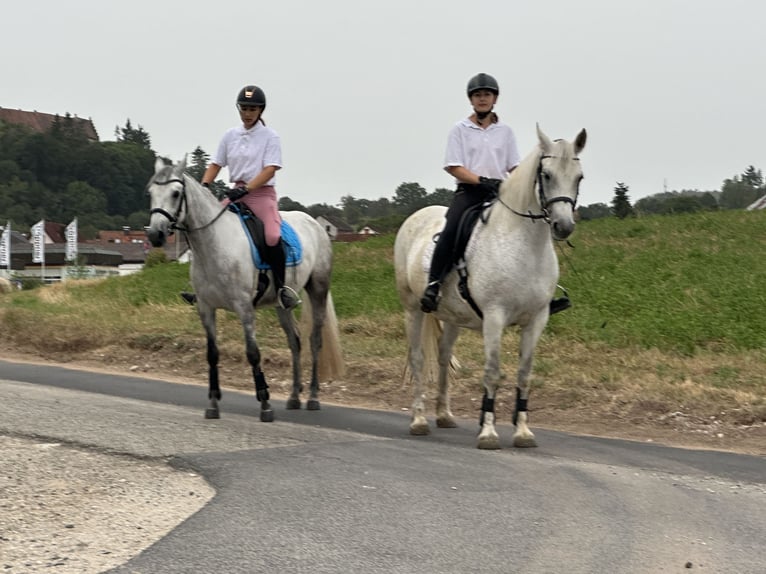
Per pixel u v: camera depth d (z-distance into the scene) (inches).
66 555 182.2
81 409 340.8
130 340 563.5
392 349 496.1
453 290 314.7
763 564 181.2
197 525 200.4
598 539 195.2
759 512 220.2
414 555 183.0
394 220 2439.7
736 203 2694.4
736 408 356.2
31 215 3833.7
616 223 883.4
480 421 309.0
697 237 775.7
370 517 207.8
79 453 270.2
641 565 179.5
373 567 175.9
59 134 4399.6
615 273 668.7
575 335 506.0
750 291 571.2
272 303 375.2
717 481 257.3
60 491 229.0
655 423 354.6
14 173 4094.5
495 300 295.6
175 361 522.3
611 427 355.3
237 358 508.1
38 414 324.5
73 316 655.1
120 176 4347.9
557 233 275.1
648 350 472.7
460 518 208.4
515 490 235.1
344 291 712.4
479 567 176.9
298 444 289.6
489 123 321.1
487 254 296.5
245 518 205.6
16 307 732.0
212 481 239.9
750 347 467.5
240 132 366.0
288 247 371.2
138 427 306.7
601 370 425.1
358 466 257.0
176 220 326.0
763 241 740.0
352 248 934.4
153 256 1520.7
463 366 443.8
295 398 389.4
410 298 343.3
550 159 278.2
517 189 290.8
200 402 398.3
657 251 733.3
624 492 237.0
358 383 445.4
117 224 4077.3
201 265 343.0
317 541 190.5
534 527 202.7
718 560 183.0
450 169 315.6
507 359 454.3
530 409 383.9
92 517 208.1
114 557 181.3
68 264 2425.0
